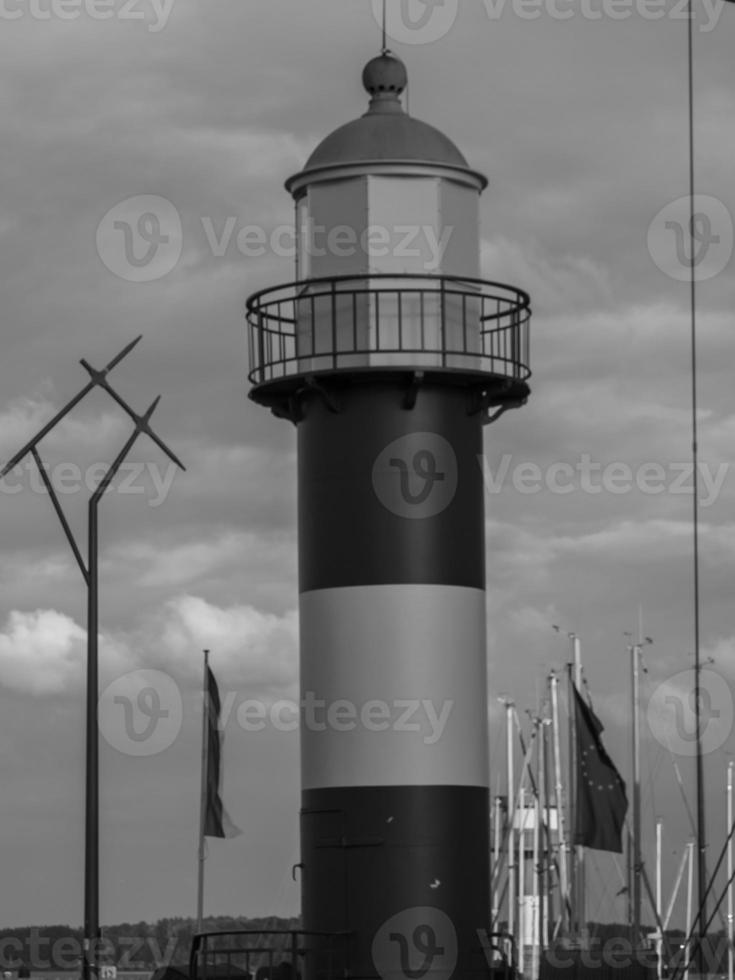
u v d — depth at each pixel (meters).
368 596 45.91
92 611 52.16
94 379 54.31
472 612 46.53
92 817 51.38
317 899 45.75
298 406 47.28
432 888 45.09
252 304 47.69
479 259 47.78
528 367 47.47
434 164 46.69
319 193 47.22
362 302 46.25
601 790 80.25
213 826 67.06
